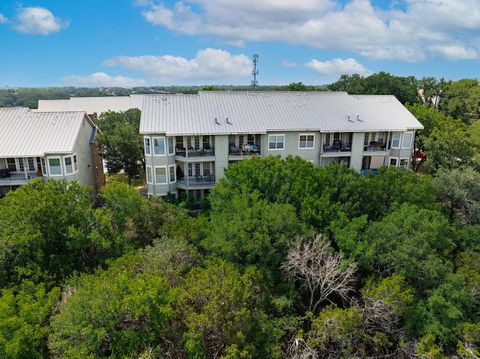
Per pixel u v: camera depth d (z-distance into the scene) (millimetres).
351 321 18391
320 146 37844
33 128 33531
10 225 21703
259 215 22766
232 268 20000
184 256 21750
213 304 16656
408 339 19859
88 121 39656
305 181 26156
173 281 19469
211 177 36156
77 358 14578
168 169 35406
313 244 21547
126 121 53531
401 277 20188
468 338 19453
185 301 17906
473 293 21688
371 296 20125
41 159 31922
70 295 18297
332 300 23266
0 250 20609
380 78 65500
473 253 24438
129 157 43469
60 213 22750
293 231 22219
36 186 24141
